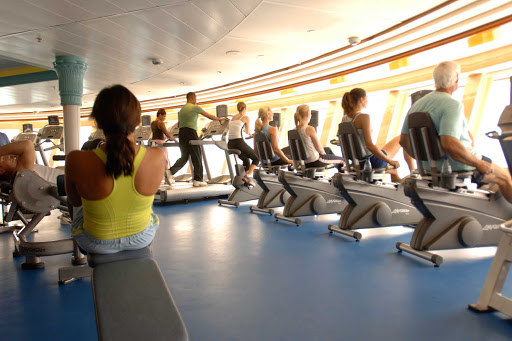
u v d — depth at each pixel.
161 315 1.25
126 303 1.27
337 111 8.48
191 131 6.05
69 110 6.32
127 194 1.38
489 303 1.90
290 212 4.29
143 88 9.63
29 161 2.86
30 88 8.88
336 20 4.62
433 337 1.68
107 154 1.31
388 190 3.58
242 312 1.98
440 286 2.27
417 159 2.80
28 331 1.82
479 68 5.31
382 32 5.10
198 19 4.46
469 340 1.65
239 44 5.64
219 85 9.26
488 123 5.50
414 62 5.97
